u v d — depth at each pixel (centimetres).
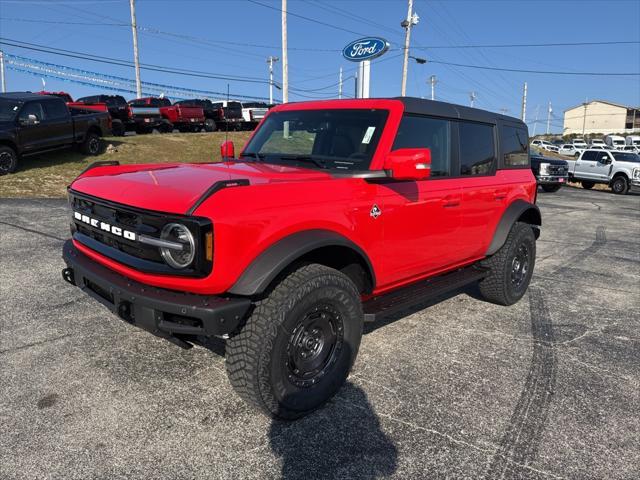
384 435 290
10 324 425
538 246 894
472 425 303
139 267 280
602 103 12006
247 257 268
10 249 673
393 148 358
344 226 314
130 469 254
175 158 1859
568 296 580
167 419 297
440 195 398
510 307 530
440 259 421
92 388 328
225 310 261
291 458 267
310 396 301
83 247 334
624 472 266
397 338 431
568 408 327
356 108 387
